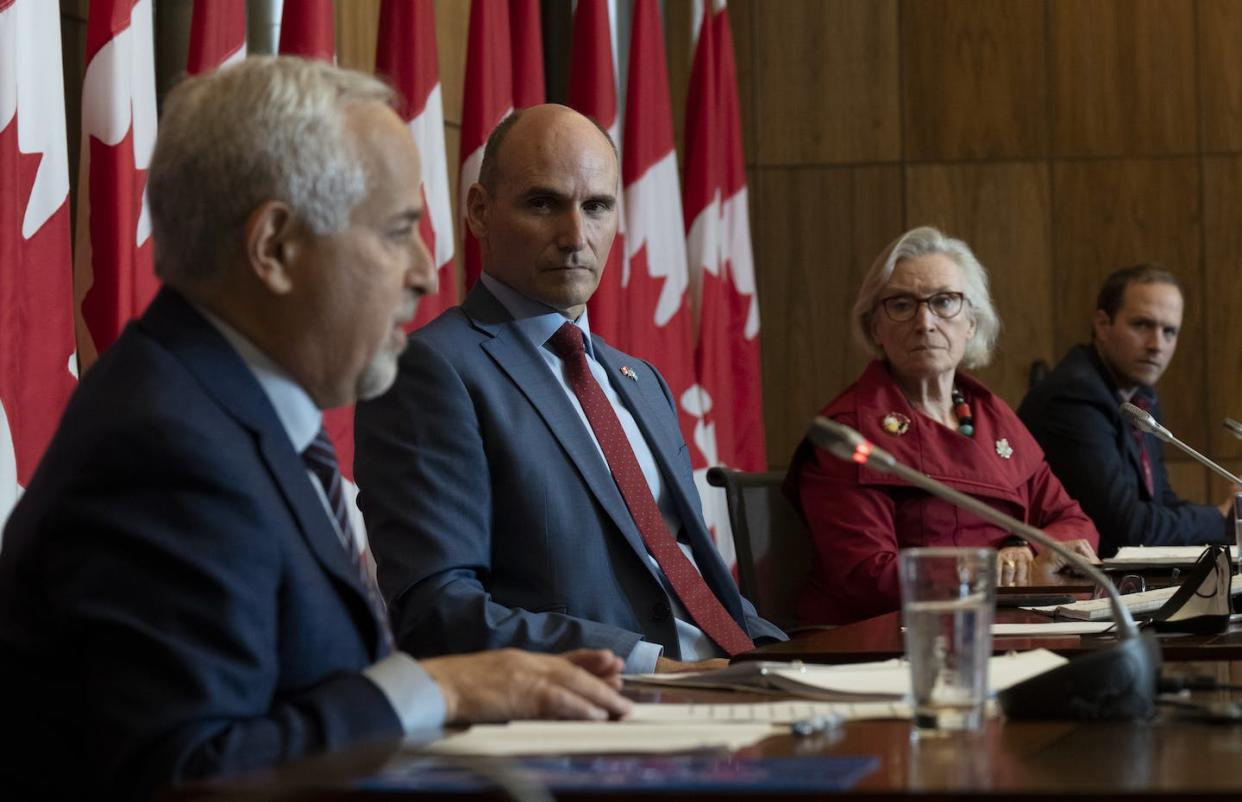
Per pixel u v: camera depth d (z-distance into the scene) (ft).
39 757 4.35
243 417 4.66
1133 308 16.62
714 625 8.77
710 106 20.44
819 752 3.99
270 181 4.74
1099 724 4.45
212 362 4.70
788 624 11.93
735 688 5.35
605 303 16.47
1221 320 23.39
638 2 18.56
